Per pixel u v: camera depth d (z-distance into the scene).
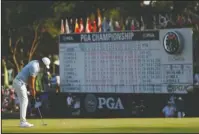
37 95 44.56
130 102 42.56
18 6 73.62
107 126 31.47
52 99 44.59
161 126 30.89
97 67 45.28
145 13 71.56
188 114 40.25
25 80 29.30
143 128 29.89
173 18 68.69
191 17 66.12
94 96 43.91
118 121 35.72
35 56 75.56
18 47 75.12
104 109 43.53
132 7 72.19
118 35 44.38
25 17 73.88
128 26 50.84
